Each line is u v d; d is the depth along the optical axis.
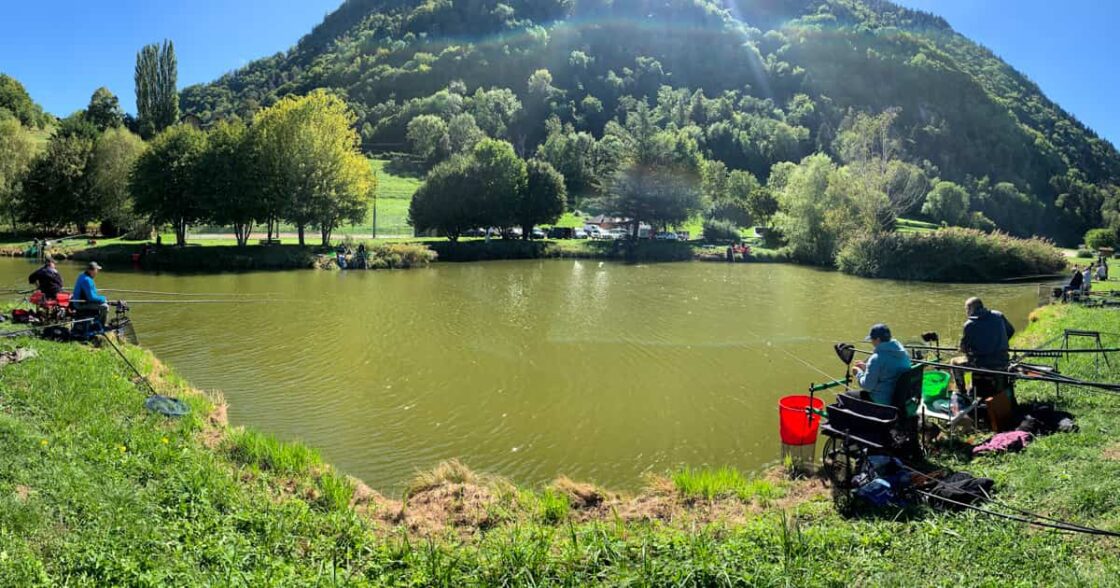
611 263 53.56
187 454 8.80
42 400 9.97
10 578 5.19
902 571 5.48
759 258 56.56
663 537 6.37
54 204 56.12
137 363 13.99
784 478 9.17
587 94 181.00
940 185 98.00
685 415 13.12
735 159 143.38
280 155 48.00
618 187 67.12
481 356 17.92
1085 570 5.29
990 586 5.09
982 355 9.89
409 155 136.50
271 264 45.12
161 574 5.39
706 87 187.75
